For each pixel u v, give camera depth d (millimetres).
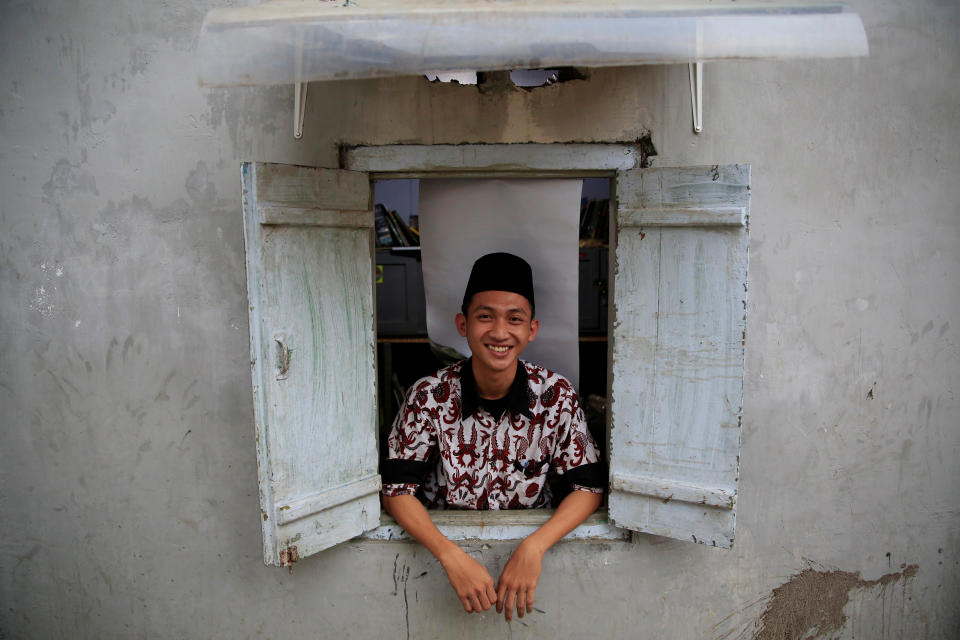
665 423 1751
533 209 2010
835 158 1823
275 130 1800
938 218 1866
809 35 1246
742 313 1622
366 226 1761
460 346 2334
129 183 1828
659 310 1716
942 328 1912
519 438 1893
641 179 1675
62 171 1827
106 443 1931
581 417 1895
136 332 1881
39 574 2002
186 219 1834
